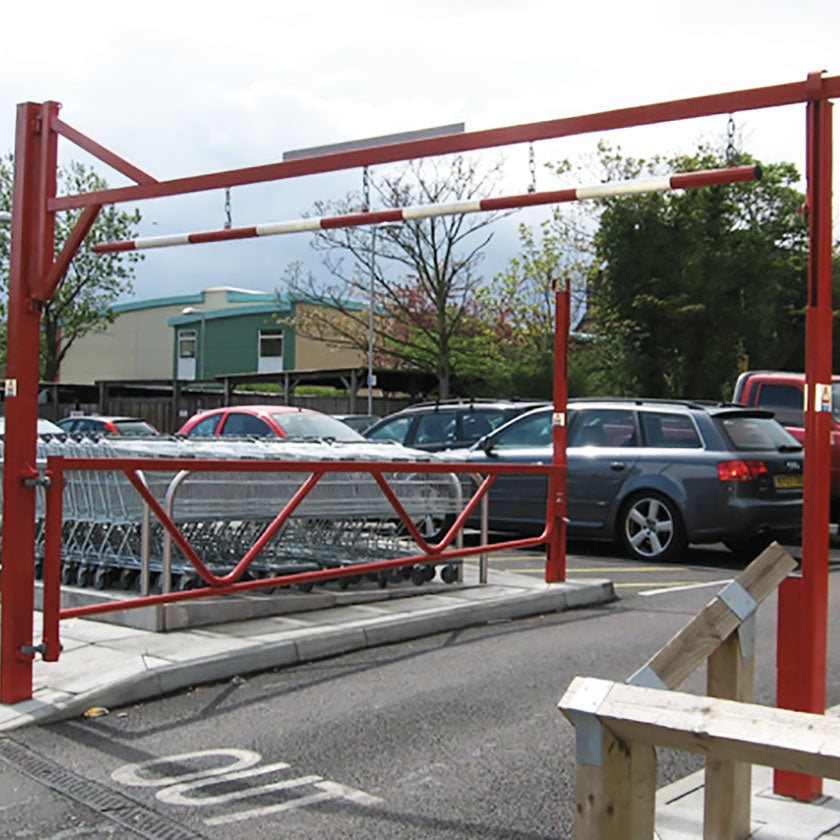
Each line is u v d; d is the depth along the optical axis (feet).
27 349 17.98
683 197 117.39
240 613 24.34
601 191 16.61
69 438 29.86
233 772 15.30
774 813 12.88
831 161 12.98
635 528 38.93
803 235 117.29
